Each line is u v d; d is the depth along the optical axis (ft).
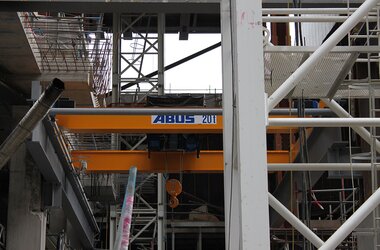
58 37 77.51
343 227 25.31
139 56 108.58
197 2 56.95
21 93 84.84
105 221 132.05
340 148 64.28
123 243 48.80
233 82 26.73
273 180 116.67
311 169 35.40
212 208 143.95
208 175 145.38
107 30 96.84
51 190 77.66
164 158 78.43
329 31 54.49
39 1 54.90
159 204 106.83
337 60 33.12
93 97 91.56
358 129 34.17
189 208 144.05
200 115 67.15
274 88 36.04
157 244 111.65
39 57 80.53
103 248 132.16
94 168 78.59
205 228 136.67
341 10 33.42
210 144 135.64
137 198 117.80
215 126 72.84
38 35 77.10
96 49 81.10
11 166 79.87
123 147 111.14
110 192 100.73
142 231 110.73
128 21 113.80
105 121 72.49
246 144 23.86
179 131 73.15
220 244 142.72
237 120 24.43
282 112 61.21
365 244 47.16
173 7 57.06
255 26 24.48
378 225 35.45
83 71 82.23
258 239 23.17
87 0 55.42
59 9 55.88
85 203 89.15
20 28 70.08
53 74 82.02
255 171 23.65
